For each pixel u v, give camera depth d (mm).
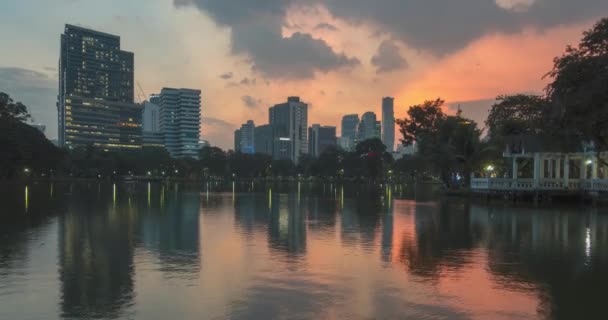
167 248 18391
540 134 51438
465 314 10375
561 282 13219
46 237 21047
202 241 20172
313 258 16453
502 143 58406
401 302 11211
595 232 23781
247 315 10188
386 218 30797
